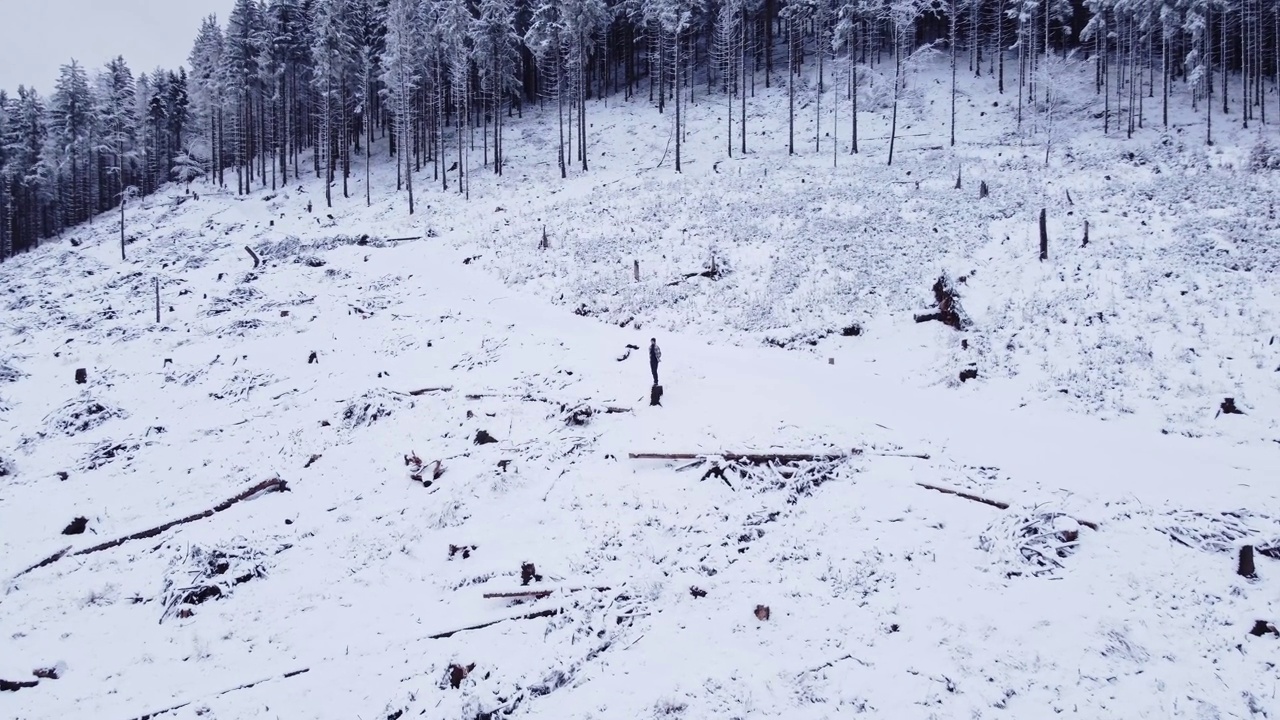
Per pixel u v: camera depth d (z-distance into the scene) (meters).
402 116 56.78
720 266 28.42
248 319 28.89
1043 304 22.17
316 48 55.12
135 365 25.73
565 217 39.31
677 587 11.26
